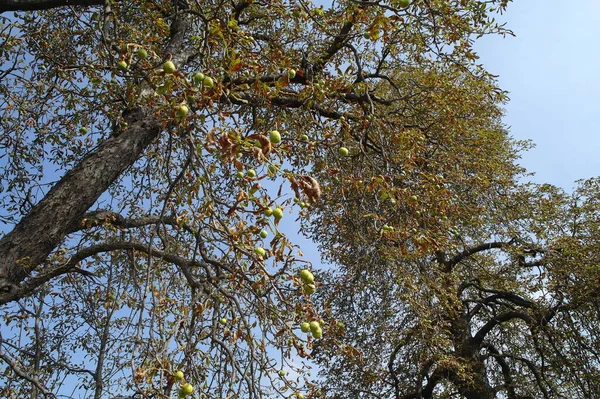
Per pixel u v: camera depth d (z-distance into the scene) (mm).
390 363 9188
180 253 5172
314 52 6980
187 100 2818
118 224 5121
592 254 9258
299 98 5086
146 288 2855
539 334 9750
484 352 12438
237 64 3027
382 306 7695
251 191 2521
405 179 5258
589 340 8961
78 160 6223
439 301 7184
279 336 3016
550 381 10023
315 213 7941
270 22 6871
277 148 2596
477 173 7750
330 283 8375
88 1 4738
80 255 4746
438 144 6703
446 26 6074
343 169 6094
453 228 6828
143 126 4836
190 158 2916
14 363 4320
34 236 4059
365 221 6289
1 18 5473
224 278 3666
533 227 10047
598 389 8414
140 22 5723
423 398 11250
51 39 5695
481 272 10664
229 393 2949
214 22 3641
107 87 4691
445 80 6910
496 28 6238
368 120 5742
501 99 7082
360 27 6574
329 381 9047
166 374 2676
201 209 3086
